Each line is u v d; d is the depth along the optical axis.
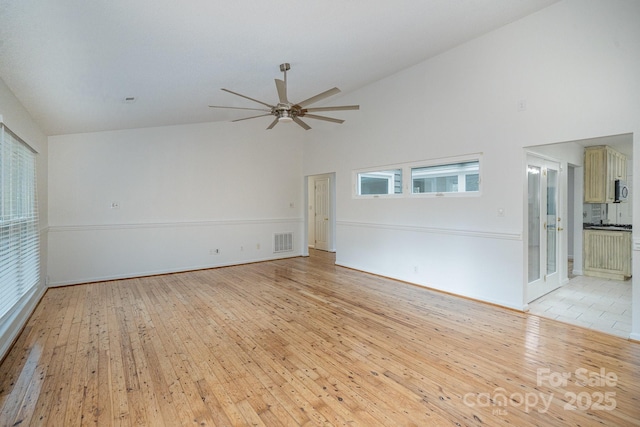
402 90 4.86
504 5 3.17
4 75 2.65
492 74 3.77
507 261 3.73
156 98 4.00
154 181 5.61
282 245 7.20
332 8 2.67
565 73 3.19
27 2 1.80
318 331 3.16
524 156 3.60
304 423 1.86
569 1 3.14
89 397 2.12
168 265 5.76
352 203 5.98
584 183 5.33
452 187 4.33
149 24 2.34
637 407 1.97
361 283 4.97
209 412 1.97
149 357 2.66
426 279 4.68
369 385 2.24
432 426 1.83
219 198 6.29
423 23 3.31
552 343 2.84
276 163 7.04
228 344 2.89
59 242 4.85
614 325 3.23
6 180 2.99
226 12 2.41
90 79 3.05
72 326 3.32
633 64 2.80
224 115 5.69
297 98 5.39
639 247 2.81
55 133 4.67
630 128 2.83
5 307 2.90
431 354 2.67
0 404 2.05
